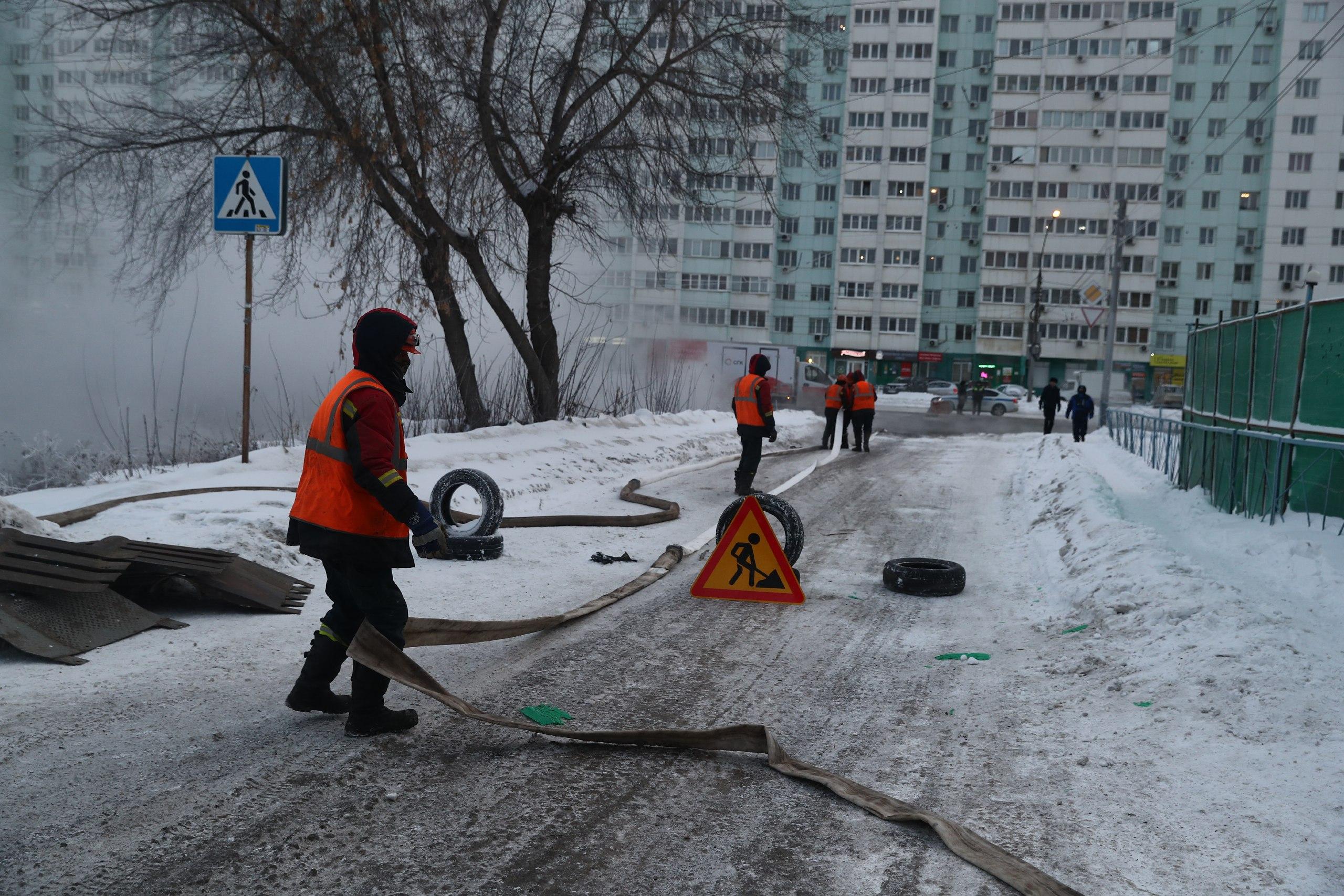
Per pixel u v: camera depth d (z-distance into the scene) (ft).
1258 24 220.23
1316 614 19.92
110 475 34.17
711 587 23.35
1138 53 222.28
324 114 43.57
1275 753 13.01
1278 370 31.71
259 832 10.14
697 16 53.57
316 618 19.31
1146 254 225.97
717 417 78.89
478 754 12.75
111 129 48.39
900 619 21.65
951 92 232.53
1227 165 224.94
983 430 110.63
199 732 12.98
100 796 10.83
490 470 39.70
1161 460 50.03
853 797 11.56
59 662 15.46
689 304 231.50
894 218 233.35
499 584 23.57
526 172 52.31
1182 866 10.08
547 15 51.93
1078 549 27.50
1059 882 9.53
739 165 57.31
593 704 15.08
